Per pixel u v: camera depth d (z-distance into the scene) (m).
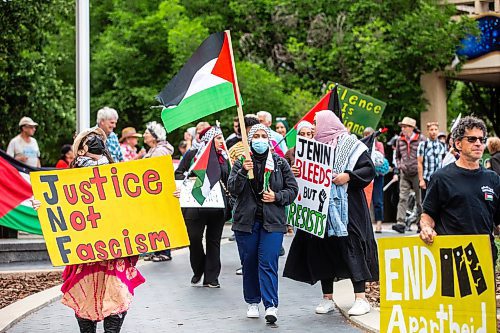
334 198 8.73
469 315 6.08
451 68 27.31
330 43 28.83
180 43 29.28
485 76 27.95
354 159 8.81
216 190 10.95
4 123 23.20
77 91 13.68
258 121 10.65
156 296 10.54
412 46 26.52
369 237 8.95
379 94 27.31
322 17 29.03
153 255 13.89
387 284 6.31
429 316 6.20
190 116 9.46
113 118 10.89
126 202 7.77
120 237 7.70
